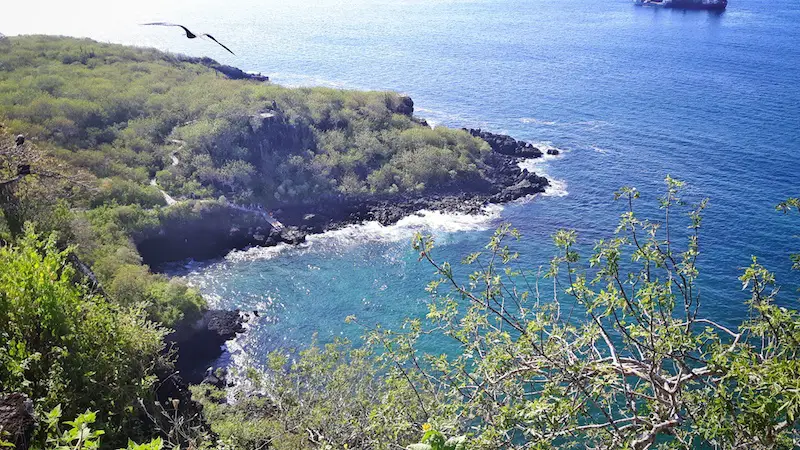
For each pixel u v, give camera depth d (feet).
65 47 386.52
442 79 462.19
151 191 220.84
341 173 261.24
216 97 306.35
